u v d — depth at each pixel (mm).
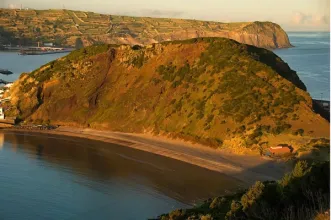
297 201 22312
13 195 52469
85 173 60375
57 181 57375
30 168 63031
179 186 54500
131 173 60094
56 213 47500
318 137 64188
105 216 46656
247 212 23078
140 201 50250
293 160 58438
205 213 31156
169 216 33312
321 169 23875
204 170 60250
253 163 60406
